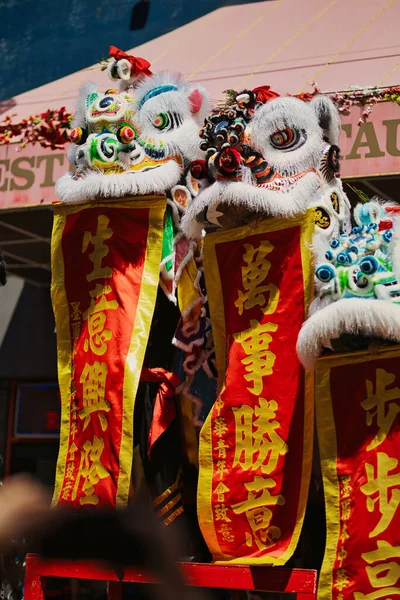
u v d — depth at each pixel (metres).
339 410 3.33
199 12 5.95
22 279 7.24
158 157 3.92
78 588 5.94
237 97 3.77
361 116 4.43
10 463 7.30
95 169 3.94
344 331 3.29
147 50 5.79
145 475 3.98
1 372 7.41
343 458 3.29
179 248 3.97
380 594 3.11
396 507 3.14
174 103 3.92
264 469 3.46
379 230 3.31
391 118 4.38
